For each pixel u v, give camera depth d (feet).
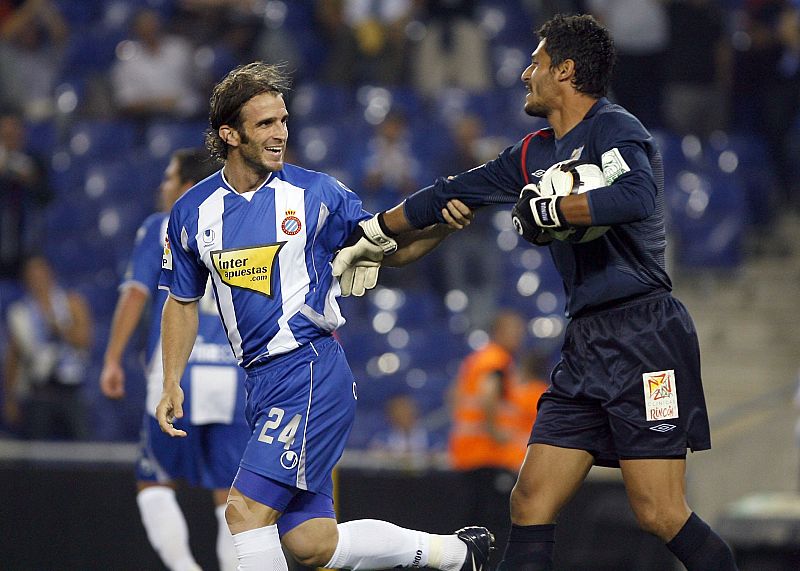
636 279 49.47
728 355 131.95
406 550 54.44
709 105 158.51
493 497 92.68
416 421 117.50
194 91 162.61
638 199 46.24
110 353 70.38
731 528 87.04
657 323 49.44
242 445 67.97
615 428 49.52
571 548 96.12
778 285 140.67
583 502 96.58
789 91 157.28
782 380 129.29
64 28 176.45
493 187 52.54
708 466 105.29
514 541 51.24
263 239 51.65
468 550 55.26
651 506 49.34
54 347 111.96
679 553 49.52
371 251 54.19
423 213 53.01
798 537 84.99
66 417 110.83
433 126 161.27
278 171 52.65
